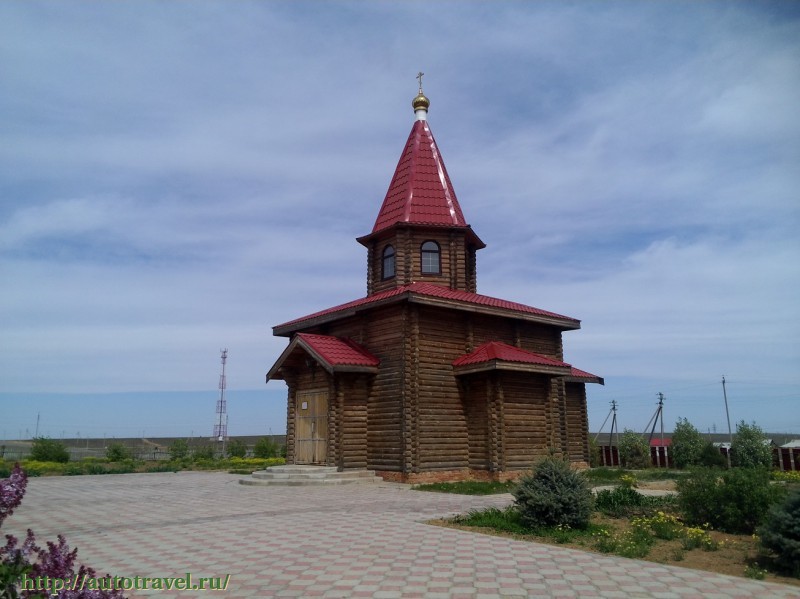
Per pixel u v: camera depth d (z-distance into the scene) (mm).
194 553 9273
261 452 40406
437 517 12492
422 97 26812
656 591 7223
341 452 20297
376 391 20984
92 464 33156
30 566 4910
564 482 11266
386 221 24703
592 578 7781
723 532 11094
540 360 21062
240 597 7035
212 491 18328
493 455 20000
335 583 7543
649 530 11016
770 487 11258
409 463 19297
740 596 7035
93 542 10266
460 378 21188
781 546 8344
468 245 25453
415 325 20266
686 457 27891
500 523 11234
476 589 7277
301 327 24172
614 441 58719
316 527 11383
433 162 25453
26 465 31234
